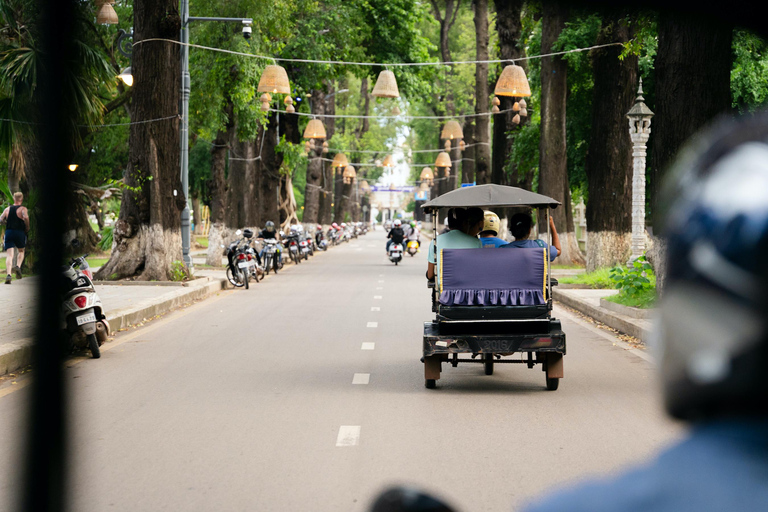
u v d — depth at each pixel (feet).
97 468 18.95
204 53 94.43
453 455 20.13
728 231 2.36
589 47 82.69
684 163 2.57
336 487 17.49
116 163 130.41
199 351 38.34
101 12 63.31
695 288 2.44
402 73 123.44
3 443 20.70
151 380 30.78
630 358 36.24
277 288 76.84
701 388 2.43
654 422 23.58
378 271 103.19
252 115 102.17
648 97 88.38
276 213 136.56
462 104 205.77
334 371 32.94
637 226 63.41
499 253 29.32
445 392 28.68
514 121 93.25
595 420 23.97
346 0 119.03
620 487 2.43
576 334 45.06
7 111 60.34
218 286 76.02
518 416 24.67
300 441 21.61
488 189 31.30
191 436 22.16
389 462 19.51
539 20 97.19
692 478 2.33
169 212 74.08
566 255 101.19
